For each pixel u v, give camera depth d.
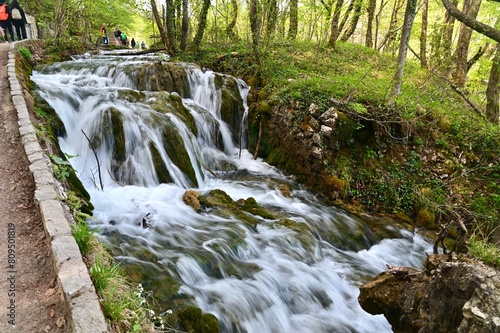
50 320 2.40
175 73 10.82
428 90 11.01
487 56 14.00
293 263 5.50
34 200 3.79
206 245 5.27
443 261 4.12
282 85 10.55
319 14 12.99
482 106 13.50
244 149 10.77
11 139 5.26
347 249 6.61
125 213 5.76
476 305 3.09
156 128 7.94
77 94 8.30
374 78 12.05
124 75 10.45
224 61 13.16
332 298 5.08
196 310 3.68
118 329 2.45
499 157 8.78
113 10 17.44
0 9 12.72
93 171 7.02
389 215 8.08
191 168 8.00
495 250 3.95
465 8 15.05
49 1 17.31
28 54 10.98
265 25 13.66
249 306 4.35
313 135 8.62
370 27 19.25
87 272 2.67
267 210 7.20
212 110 10.70
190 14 16.92
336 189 8.20
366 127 9.00
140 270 4.27
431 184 8.45
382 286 4.51
